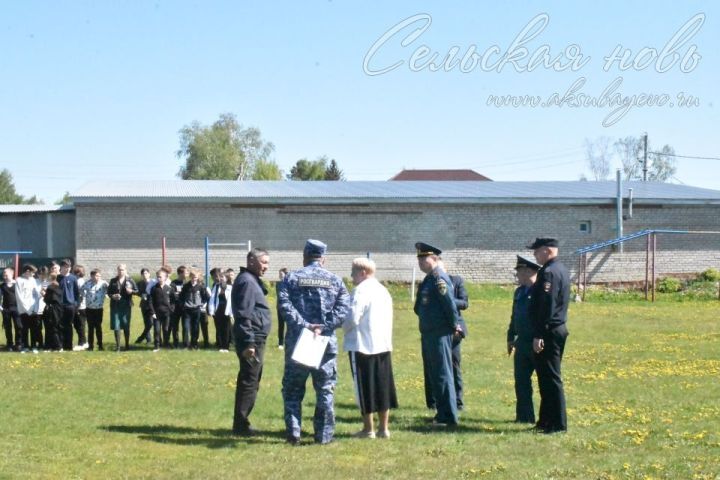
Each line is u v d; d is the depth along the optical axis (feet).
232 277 67.26
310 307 31.83
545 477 26.71
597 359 59.36
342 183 157.79
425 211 135.54
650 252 139.03
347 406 41.63
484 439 32.96
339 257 134.10
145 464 28.53
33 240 136.67
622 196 137.18
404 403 42.11
